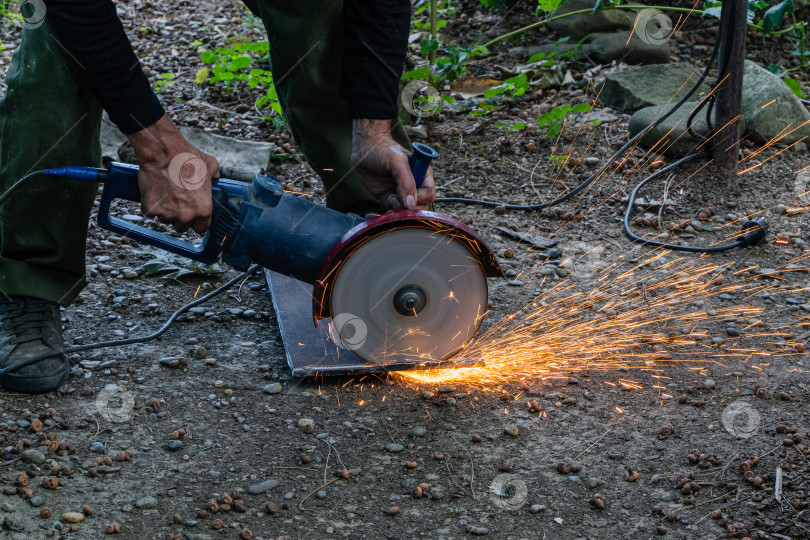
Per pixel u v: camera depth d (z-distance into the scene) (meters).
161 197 2.40
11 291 2.75
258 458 2.40
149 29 7.04
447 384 2.78
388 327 2.64
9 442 2.40
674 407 2.67
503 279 3.52
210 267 3.55
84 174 2.45
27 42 2.55
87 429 2.49
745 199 4.27
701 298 3.39
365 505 2.23
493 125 5.09
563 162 4.61
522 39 6.22
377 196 2.76
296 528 2.14
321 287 2.54
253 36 6.85
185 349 2.95
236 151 4.62
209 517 2.16
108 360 2.85
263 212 2.52
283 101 3.01
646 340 3.08
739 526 2.15
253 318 3.18
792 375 2.85
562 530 2.16
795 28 6.19
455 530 2.15
